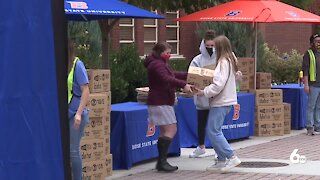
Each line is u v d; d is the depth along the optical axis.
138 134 8.90
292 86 13.52
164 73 8.22
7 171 3.74
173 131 8.52
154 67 8.27
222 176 8.09
